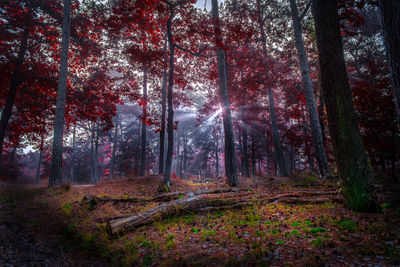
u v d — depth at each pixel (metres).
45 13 14.03
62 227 4.71
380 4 4.01
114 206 6.33
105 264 3.32
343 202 4.73
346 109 4.66
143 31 13.22
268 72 17.25
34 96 15.22
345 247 2.80
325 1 4.94
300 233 3.50
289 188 8.45
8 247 3.73
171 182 11.76
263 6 17.12
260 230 3.91
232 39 14.55
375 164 8.23
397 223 3.39
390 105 7.38
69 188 8.72
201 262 2.96
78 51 16.25
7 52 14.20
